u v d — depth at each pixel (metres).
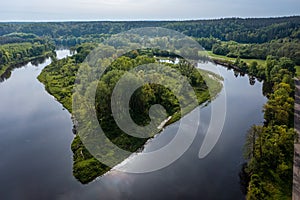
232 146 42.09
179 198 31.42
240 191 31.97
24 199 32.38
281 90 55.09
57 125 52.41
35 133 49.28
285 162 33.94
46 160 40.31
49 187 34.19
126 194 32.41
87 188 33.75
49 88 76.25
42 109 61.44
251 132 37.12
